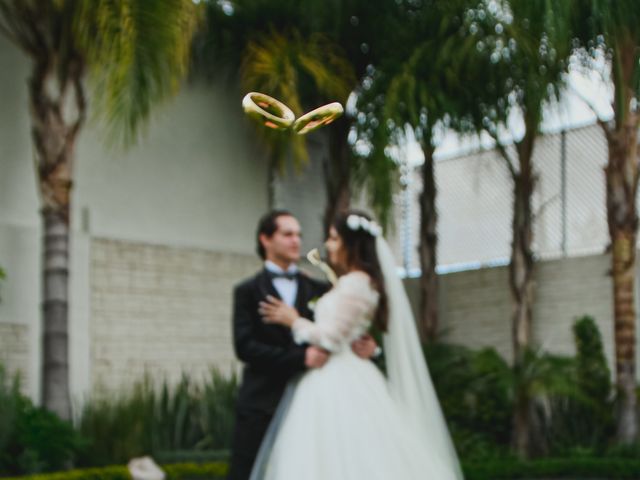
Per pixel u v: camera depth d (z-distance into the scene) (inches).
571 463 373.7
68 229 330.6
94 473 300.8
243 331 166.6
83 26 311.1
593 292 458.3
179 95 429.4
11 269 363.3
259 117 113.4
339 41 425.1
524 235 445.7
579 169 471.2
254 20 418.9
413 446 159.9
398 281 170.4
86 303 387.2
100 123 396.2
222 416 366.0
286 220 172.2
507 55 400.5
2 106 368.5
